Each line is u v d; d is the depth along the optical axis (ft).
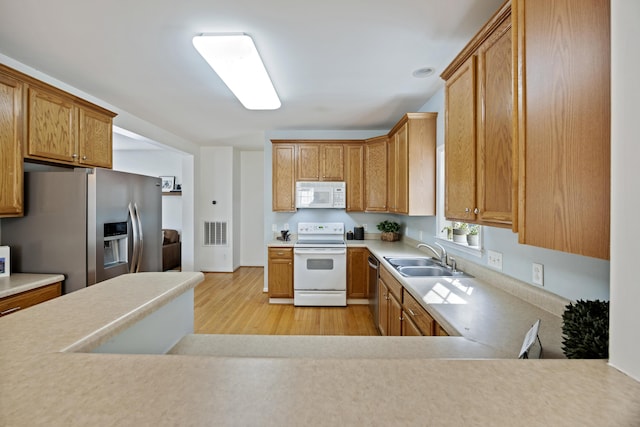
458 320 4.35
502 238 6.01
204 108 11.13
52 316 2.76
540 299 4.83
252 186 20.63
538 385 1.79
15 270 7.22
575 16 2.33
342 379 1.87
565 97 2.42
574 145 2.33
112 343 2.84
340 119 12.64
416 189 9.61
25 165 8.07
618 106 1.83
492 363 2.06
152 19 5.77
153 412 1.54
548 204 2.58
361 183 13.66
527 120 2.85
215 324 10.92
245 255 20.77
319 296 12.73
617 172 1.85
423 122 9.61
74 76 8.28
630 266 1.81
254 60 6.80
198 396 1.68
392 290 7.99
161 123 13.32
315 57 7.32
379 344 3.67
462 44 6.74
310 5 5.41
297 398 1.67
